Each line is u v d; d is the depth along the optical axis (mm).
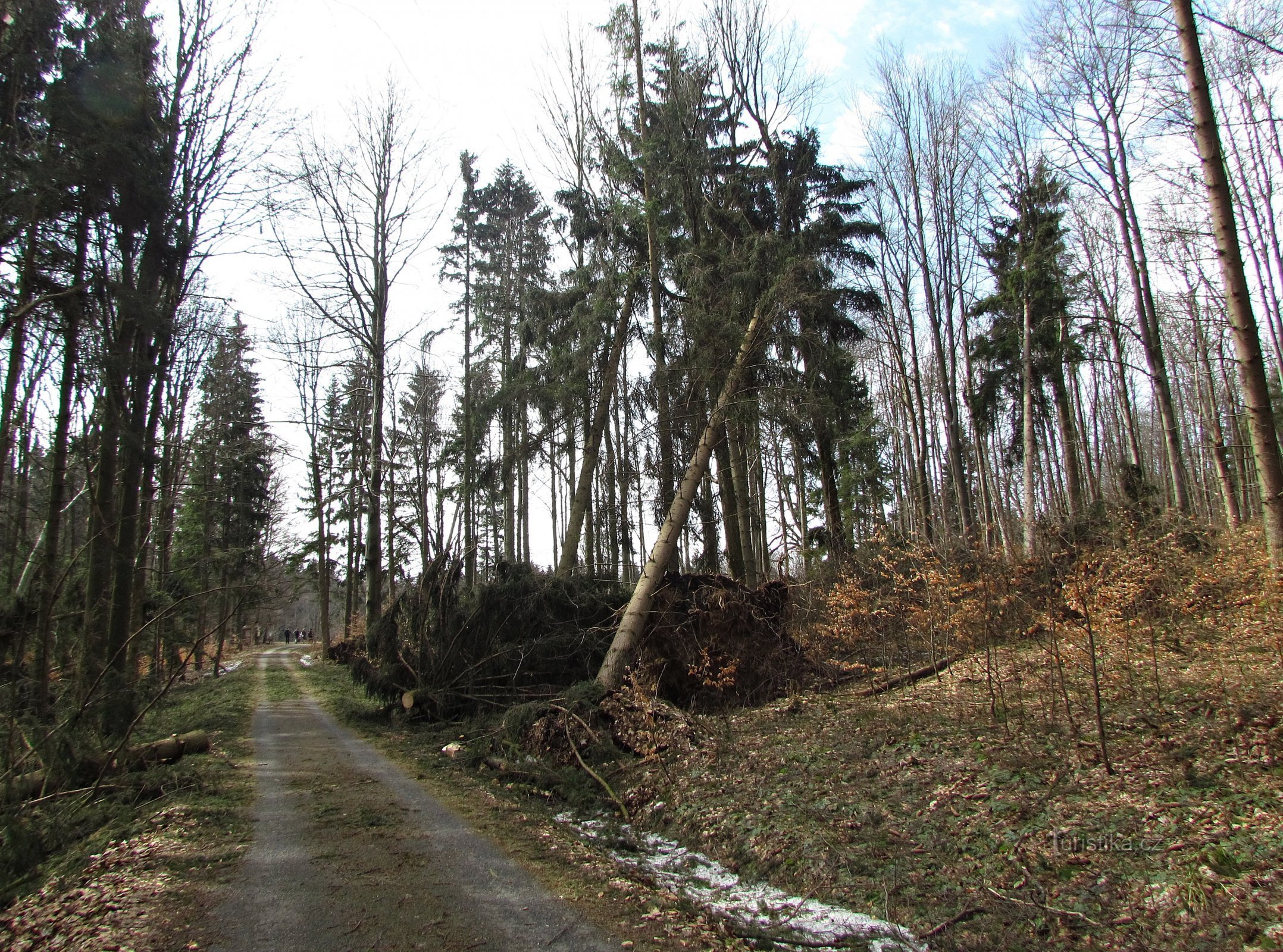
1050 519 16562
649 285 14633
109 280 9688
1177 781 5520
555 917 4633
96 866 5617
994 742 7156
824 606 13172
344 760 9812
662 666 11078
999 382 21109
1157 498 14906
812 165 18203
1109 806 5449
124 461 10977
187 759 9578
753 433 14477
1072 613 7777
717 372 13297
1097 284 21188
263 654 39469
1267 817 4699
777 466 27766
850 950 4414
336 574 34938
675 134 15008
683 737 8938
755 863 5961
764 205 17078
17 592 10195
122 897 4895
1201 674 7348
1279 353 18641
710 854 6371
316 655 34219
